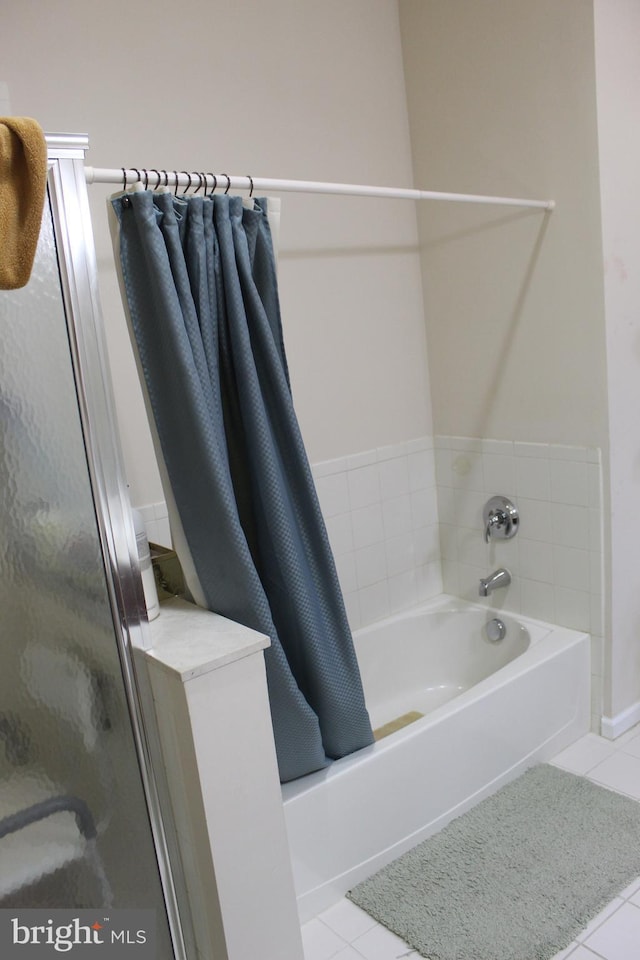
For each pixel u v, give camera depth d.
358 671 1.91
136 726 1.45
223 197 1.60
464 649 2.82
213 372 1.64
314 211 2.46
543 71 2.21
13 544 1.28
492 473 2.68
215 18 2.15
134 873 1.48
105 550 1.39
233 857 1.47
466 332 2.66
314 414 2.54
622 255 2.23
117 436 1.39
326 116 2.44
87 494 1.36
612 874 1.86
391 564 2.81
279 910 1.55
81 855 1.40
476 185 2.50
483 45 2.35
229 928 1.48
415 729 2.03
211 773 1.42
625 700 2.52
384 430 2.74
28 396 1.28
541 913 1.76
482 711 2.17
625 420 2.31
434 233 2.69
